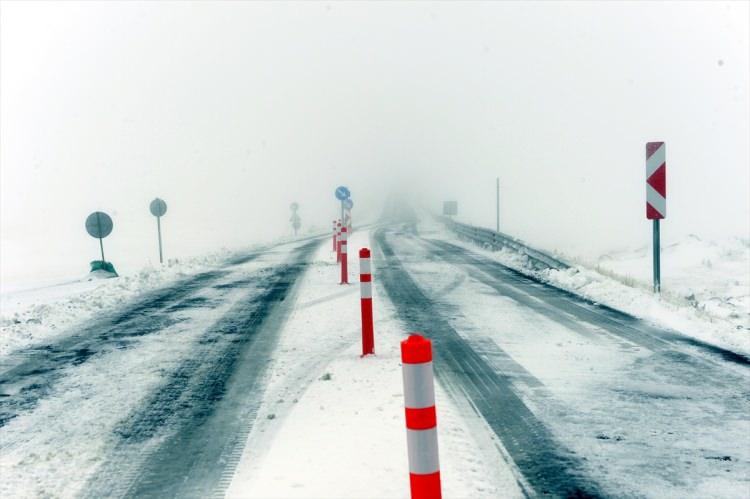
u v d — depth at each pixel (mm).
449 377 6441
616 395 5781
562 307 10586
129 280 14680
